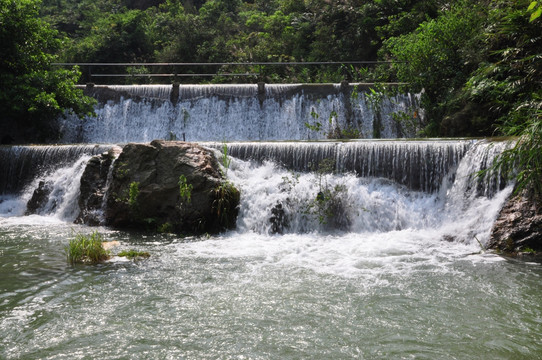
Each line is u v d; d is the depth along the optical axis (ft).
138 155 41.47
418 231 37.81
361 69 82.23
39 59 67.15
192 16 117.29
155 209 40.09
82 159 47.11
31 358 17.02
